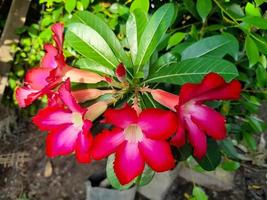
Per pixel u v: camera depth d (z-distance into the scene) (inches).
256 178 19.0
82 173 18.5
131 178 6.7
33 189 18.3
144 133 6.5
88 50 8.4
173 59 8.6
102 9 14.4
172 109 7.4
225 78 7.6
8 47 18.5
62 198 18.1
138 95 7.9
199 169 13.1
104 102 7.5
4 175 18.7
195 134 7.1
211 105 9.3
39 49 18.2
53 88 7.3
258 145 19.2
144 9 9.0
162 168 6.5
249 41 8.5
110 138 6.6
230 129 12.8
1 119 19.6
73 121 7.0
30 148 19.5
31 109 19.7
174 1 12.2
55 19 16.0
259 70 11.0
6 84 18.9
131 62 8.5
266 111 19.9
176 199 17.9
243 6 11.6
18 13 18.4
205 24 11.0
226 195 18.2
